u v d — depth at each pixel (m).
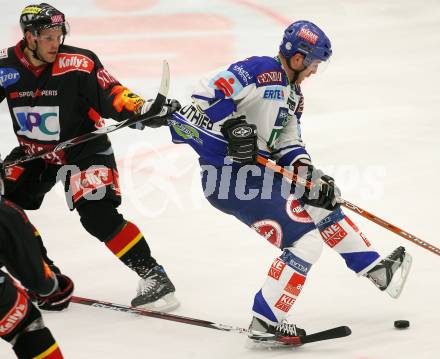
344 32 36.47
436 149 23.44
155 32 35.06
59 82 13.97
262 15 38.03
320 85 29.64
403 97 28.33
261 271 16.06
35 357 10.11
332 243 14.04
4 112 26.78
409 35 35.97
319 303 14.59
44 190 14.98
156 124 13.78
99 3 38.09
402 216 18.97
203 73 30.59
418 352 12.26
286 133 13.91
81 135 14.39
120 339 13.25
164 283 14.30
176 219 19.17
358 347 12.61
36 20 13.35
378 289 15.07
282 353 12.56
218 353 12.65
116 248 14.17
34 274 10.63
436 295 14.66
